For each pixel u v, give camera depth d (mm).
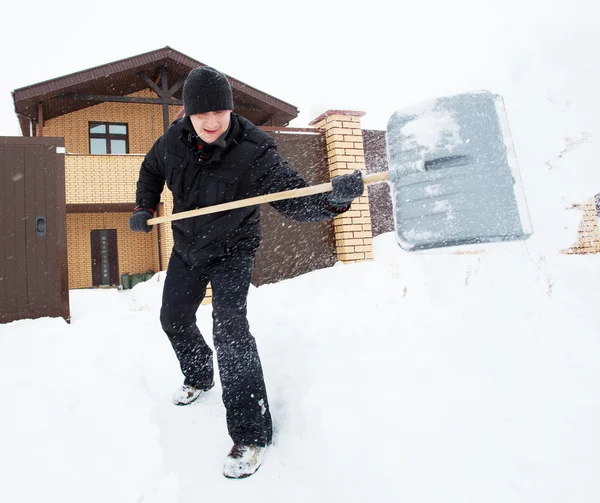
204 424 2113
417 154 1520
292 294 3906
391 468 1419
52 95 12859
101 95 13961
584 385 1580
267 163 1949
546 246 3465
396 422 1608
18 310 4070
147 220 2295
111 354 3158
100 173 13281
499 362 1868
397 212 1566
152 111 15664
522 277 2896
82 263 15375
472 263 3441
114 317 4406
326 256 5250
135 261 15766
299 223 5156
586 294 2441
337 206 1704
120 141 15383
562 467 1229
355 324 2699
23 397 2375
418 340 2273
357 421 1674
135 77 14281
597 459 1224
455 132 1493
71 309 4824
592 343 1900
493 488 1228
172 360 2998
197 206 2037
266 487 1610
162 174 2299
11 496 1593
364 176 1619
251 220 2051
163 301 2166
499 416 1507
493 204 1441
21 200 4164
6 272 4078
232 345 1845
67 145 14898
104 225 15625
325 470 1570
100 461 1831
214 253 1992
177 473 1746
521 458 1303
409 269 3787
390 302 2996
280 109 15234
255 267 4926
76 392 2482
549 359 1823
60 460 1826
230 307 1888
